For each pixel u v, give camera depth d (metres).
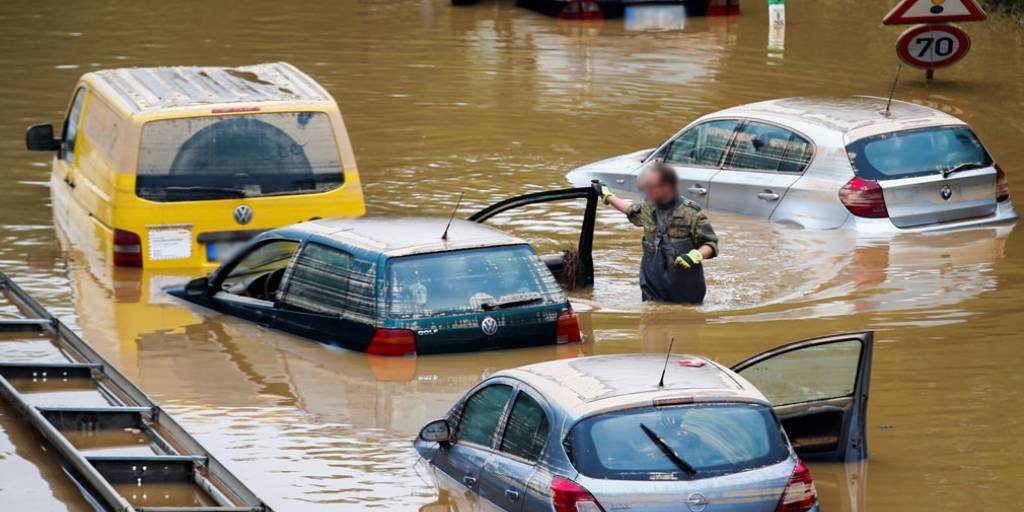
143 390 25.67
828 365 21.84
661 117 53.06
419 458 22.03
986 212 37.97
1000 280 32.69
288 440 23.02
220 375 26.42
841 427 21.69
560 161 46.72
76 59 64.50
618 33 72.88
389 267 27.20
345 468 21.70
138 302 31.75
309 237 29.33
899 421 23.70
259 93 35.09
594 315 30.69
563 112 54.34
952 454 22.08
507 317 27.34
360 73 62.19
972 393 25.11
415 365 26.61
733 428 17.78
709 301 31.62
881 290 32.06
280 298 29.44
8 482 21.88
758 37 71.12
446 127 51.97
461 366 26.50
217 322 30.16
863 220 36.75
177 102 34.16
